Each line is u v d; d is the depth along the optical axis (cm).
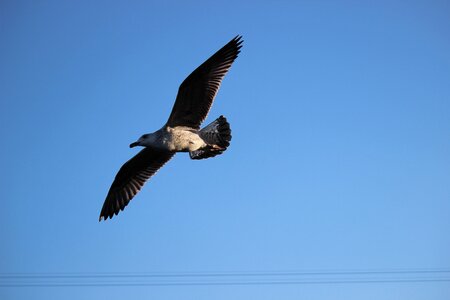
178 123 1436
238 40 1412
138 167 1602
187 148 1424
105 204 1652
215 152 1439
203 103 1419
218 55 1415
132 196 1612
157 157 1585
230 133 1430
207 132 1441
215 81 1418
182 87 1380
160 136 1428
